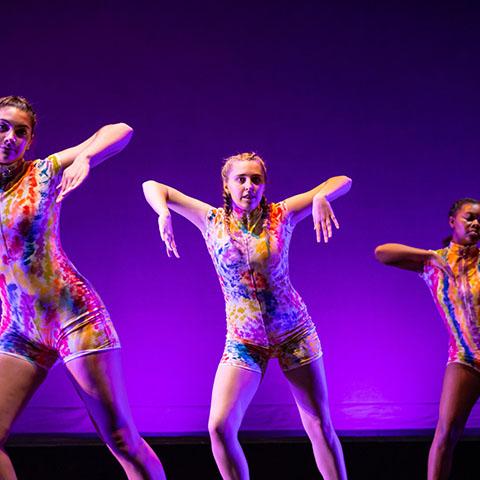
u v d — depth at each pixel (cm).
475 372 382
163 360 529
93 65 544
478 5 556
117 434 323
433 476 384
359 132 547
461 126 549
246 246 358
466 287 392
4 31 541
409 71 552
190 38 550
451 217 410
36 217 311
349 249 541
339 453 371
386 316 537
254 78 549
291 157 545
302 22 554
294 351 362
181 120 545
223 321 534
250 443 477
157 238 538
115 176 540
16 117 308
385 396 531
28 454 465
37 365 323
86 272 534
